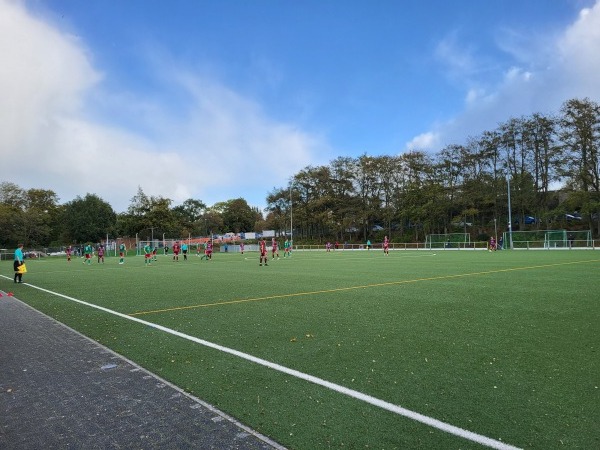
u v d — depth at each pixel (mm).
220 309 10492
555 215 54031
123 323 9094
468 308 9844
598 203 48875
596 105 49688
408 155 70250
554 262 24625
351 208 77000
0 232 73875
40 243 84750
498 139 60031
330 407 4363
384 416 4121
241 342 7141
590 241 47562
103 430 4008
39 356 6715
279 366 5762
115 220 90312
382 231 79375
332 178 80938
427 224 67438
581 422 3910
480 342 6727
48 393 5043
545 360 5742
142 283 17828
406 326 8016
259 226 101438
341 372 5445
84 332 8367
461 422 3951
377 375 5293
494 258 30578
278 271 22703
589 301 10469
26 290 16594
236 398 4680
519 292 12305
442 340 6906
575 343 6570
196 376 5465
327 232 86500
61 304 12367
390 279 16859
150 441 3760
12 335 8344
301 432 3836
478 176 62344
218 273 22344
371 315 9227
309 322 8633
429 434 3740
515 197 58938
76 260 49281
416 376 5223
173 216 82625
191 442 3717
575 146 50438
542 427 3824
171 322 9039
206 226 110062
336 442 3635
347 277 18188
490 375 5199
